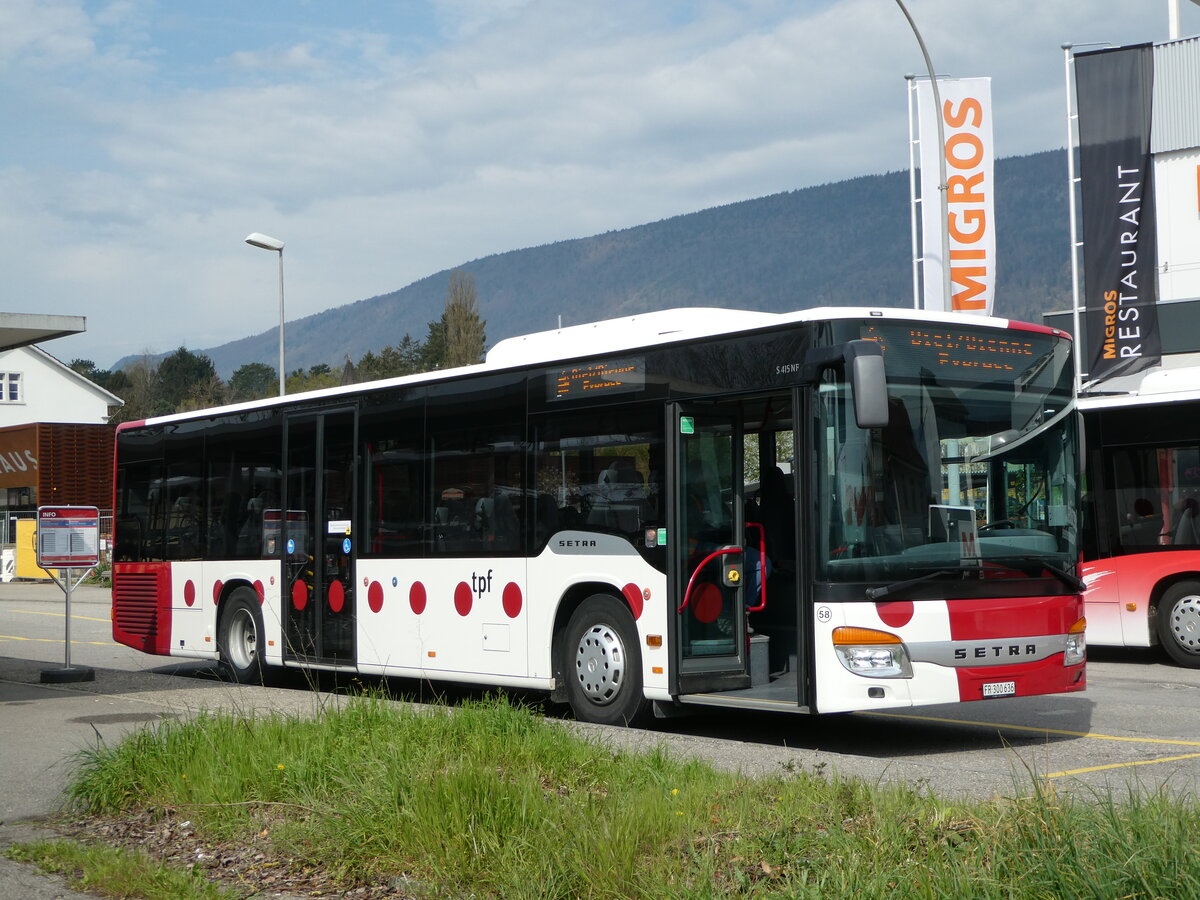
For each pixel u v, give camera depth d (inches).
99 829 295.0
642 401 439.8
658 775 298.7
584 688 455.2
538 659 470.6
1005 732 439.2
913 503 391.5
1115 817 209.6
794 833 236.5
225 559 622.5
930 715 484.7
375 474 544.1
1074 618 412.5
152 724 421.1
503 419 491.5
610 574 445.1
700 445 432.1
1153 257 1124.5
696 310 450.6
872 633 380.2
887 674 379.6
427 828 251.0
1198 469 657.0
